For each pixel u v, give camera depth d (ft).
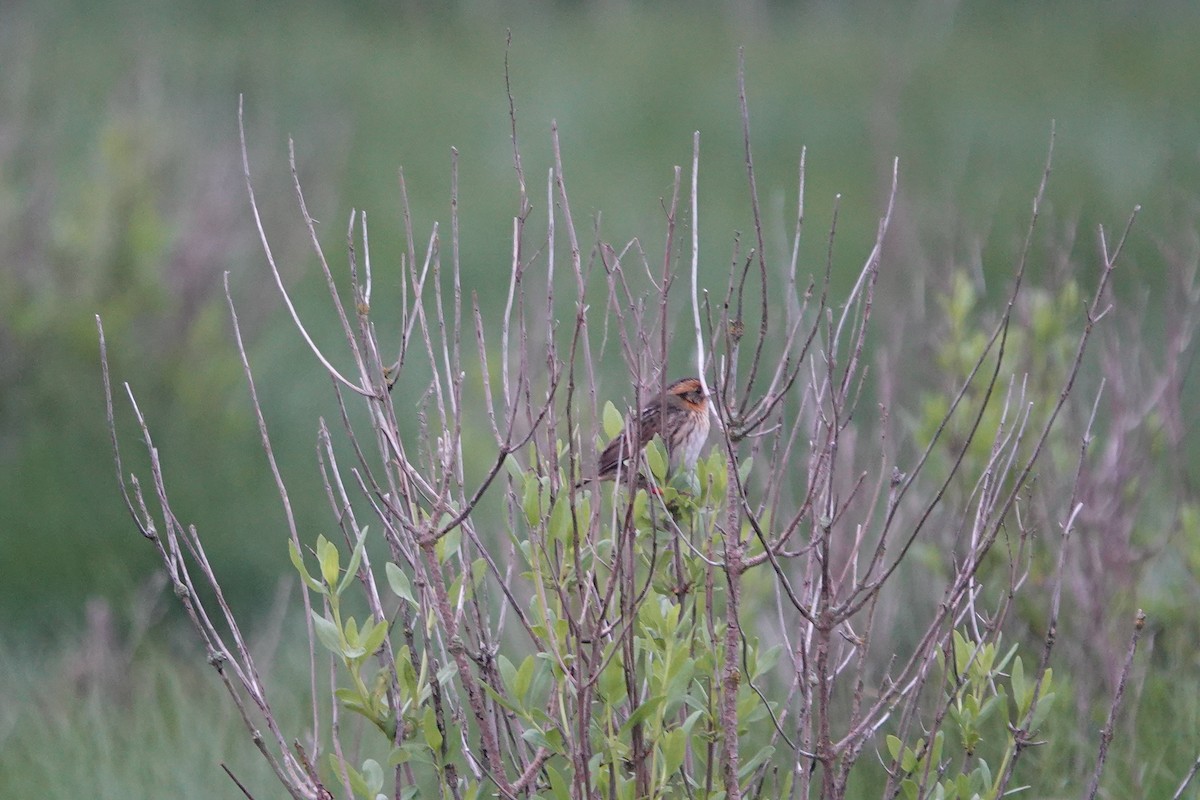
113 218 55.47
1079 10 128.16
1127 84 105.81
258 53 106.01
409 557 21.04
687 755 22.76
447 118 96.48
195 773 31.99
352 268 21.15
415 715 20.71
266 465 51.24
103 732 33.58
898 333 35.63
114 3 115.34
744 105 19.97
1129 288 62.59
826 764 20.92
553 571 20.54
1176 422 34.12
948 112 98.37
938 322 38.68
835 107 99.40
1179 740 30.32
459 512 20.97
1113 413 33.63
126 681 38.09
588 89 103.81
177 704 34.88
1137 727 30.63
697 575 21.68
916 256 41.32
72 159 69.51
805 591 22.00
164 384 54.13
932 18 124.26
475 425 46.75
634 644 20.95
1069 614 32.53
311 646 21.76
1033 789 28.99
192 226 58.08
